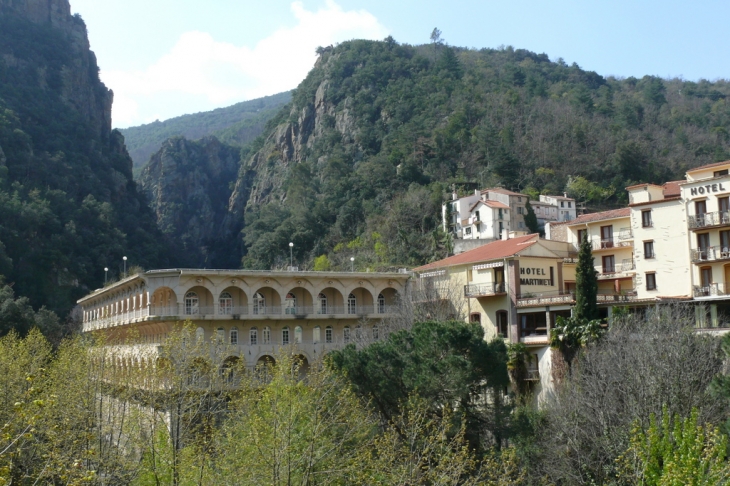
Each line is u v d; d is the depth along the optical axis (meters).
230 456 34.78
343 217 172.62
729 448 36.31
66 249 153.25
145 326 79.62
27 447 34.47
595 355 50.25
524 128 198.62
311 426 35.62
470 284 72.88
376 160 186.12
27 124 193.00
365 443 39.00
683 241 65.69
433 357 46.97
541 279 71.50
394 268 121.44
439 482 33.50
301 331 81.06
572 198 156.62
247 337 77.69
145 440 36.72
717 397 41.47
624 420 42.72
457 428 43.66
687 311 58.47
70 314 137.75
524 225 138.12
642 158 180.25
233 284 76.81
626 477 36.50
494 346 48.25
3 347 52.75
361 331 78.00
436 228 148.00
